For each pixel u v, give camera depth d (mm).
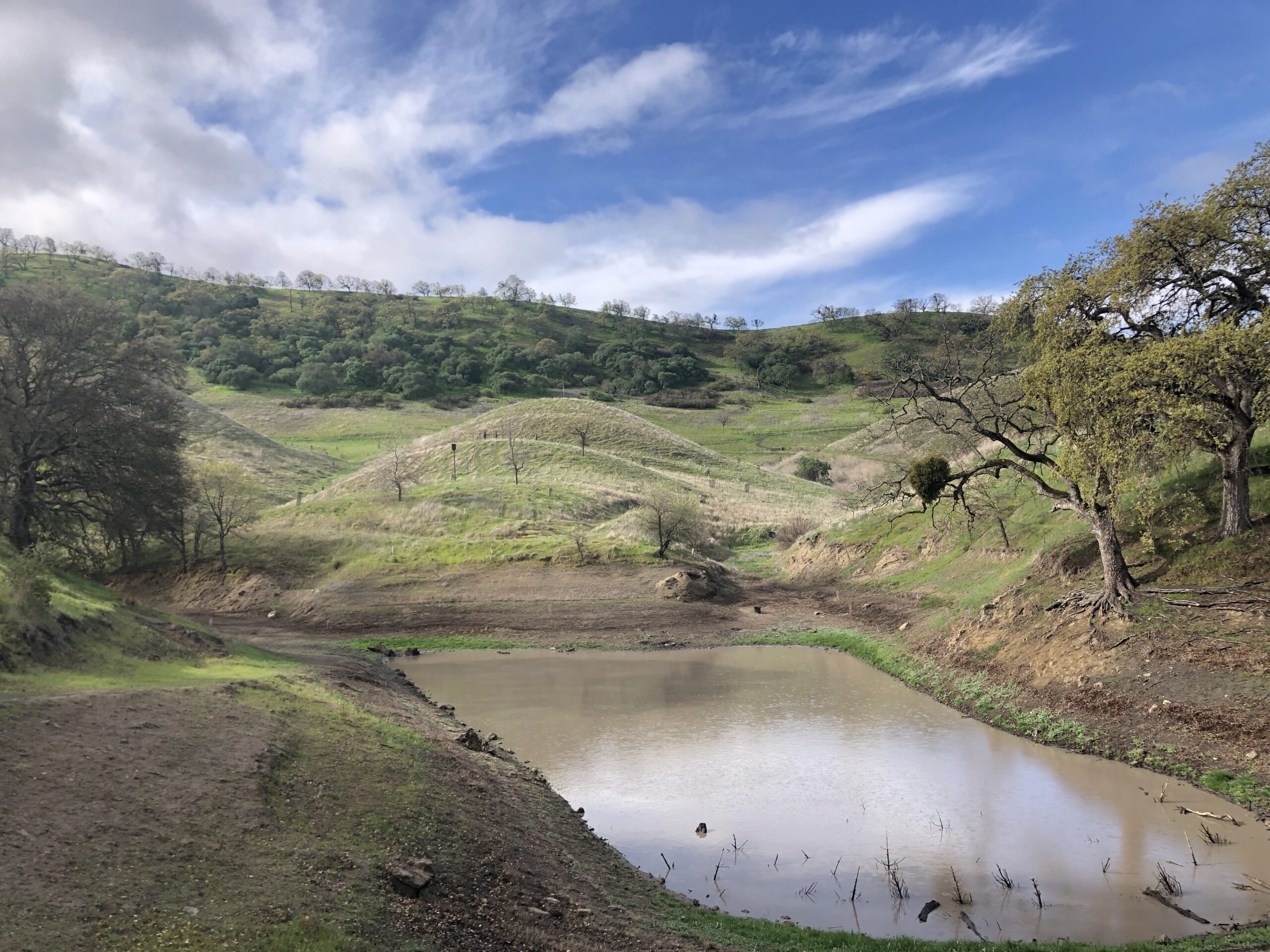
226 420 110750
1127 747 19125
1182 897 12445
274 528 64312
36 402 43594
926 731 22859
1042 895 12805
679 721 24719
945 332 27688
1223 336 18844
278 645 39250
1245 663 19031
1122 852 14336
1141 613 22578
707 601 49844
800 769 19781
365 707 19797
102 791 10227
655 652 39312
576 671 34250
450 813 12906
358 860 10117
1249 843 14297
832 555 56125
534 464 89312
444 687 31000
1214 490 26391
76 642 17656
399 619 46344
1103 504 23469
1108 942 11117
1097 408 20953
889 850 14875
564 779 19250
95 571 56281
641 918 11148
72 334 45000
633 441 109062
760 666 34438
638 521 62969
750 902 12883
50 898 7602
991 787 18031
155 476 49781
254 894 8633
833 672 32750
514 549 57469
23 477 43844
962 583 39312
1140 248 22594
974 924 11906
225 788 11242
